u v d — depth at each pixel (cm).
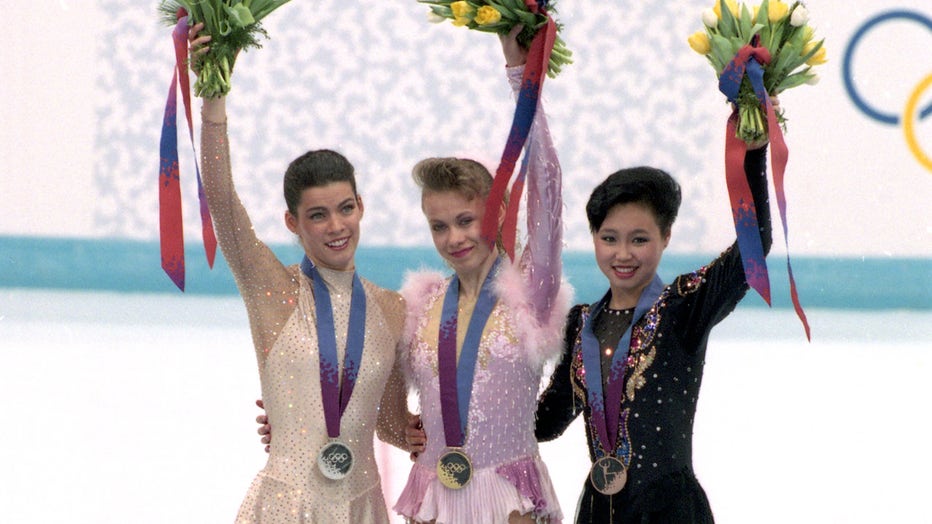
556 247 1428
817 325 3500
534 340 1403
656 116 3931
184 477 2095
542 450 2269
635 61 3922
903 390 2769
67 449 2242
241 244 1405
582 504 1386
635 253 1354
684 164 3941
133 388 2661
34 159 3991
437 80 3928
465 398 1402
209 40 1321
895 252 3803
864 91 3775
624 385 1354
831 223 3812
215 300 3756
